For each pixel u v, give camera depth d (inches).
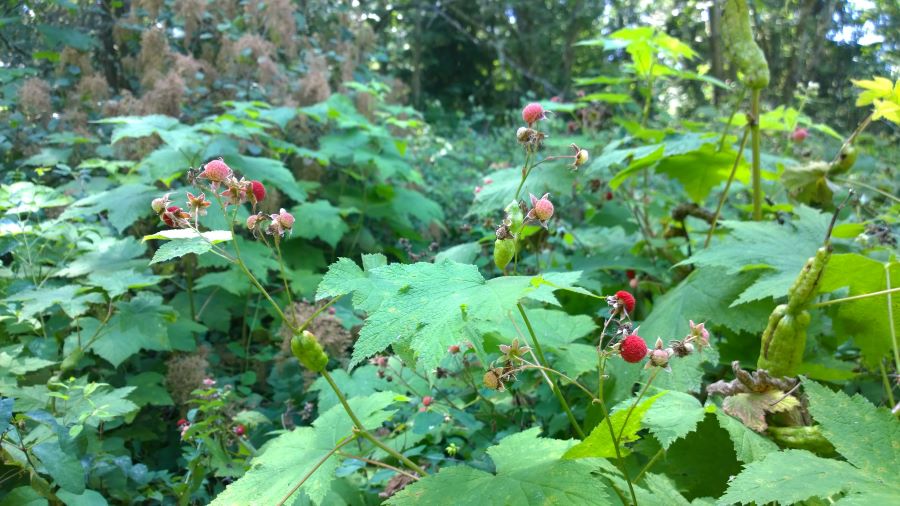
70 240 109.4
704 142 97.3
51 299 93.2
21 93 159.2
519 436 54.6
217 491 89.9
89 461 80.0
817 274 58.5
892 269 64.3
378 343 43.8
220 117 142.1
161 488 91.1
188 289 134.3
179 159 131.3
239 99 181.6
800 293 59.4
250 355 136.7
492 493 46.7
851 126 303.1
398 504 47.3
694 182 115.1
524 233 110.1
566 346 79.8
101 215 140.1
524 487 46.7
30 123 163.3
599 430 46.9
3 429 65.5
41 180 154.9
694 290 84.5
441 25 516.7
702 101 378.3
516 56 527.5
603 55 506.0
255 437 105.3
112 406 81.3
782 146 176.6
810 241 81.5
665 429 54.2
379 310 45.5
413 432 75.9
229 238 52.4
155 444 112.4
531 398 91.0
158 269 130.6
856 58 291.6
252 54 185.8
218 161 52.9
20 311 91.7
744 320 79.3
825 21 298.4
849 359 96.1
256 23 198.4
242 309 146.9
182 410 112.0
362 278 54.4
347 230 159.3
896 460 43.8
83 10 198.7
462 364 86.2
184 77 174.9
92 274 104.2
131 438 105.6
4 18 175.3
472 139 279.6
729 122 101.3
